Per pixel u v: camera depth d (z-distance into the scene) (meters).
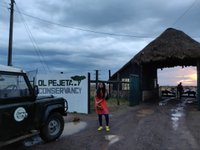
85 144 6.95
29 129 6.36
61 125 7.64
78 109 13.72
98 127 9.49
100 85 8.80
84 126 9.71
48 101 7.17
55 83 14.28
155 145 6.86
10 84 5.89
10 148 6.56
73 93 13.89
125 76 23.89
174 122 10.70
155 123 10.41
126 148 6.55
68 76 14.03
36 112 6.61
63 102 7.95
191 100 23.55
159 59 18.45
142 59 19.22
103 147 6.65
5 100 5.68
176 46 18.53
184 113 13.80
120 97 23.22
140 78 21.88
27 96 6.38
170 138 7.68
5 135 5.59
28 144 6.97
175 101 22.39
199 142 7.19
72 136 7.95
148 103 20.20
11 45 20.67
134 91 18.25
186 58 17.66
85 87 13.65
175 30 20.20
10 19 20.77
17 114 5.92
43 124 6.83
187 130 8.93
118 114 13.21
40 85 14.50
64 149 6.46
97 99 8.86
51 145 6.86
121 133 8.40
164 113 13.77
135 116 12.49
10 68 6.20
